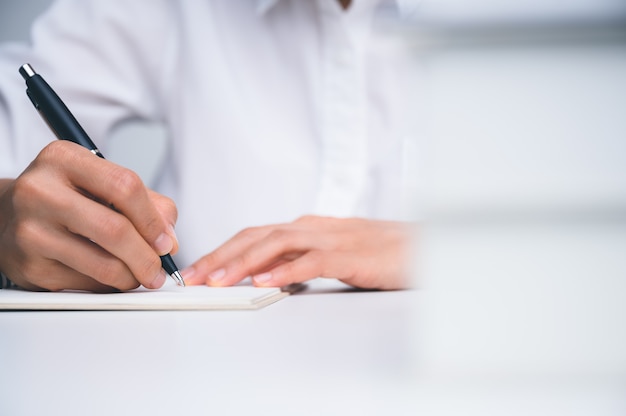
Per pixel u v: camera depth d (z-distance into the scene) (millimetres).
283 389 189
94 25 1045
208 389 192
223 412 166
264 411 165
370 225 711
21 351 267
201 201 1019
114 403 176
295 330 323
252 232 657
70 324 364
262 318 377
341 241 633
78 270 505
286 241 608
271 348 267
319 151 995
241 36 1038
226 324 354
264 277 547
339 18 968
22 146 955
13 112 962
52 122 570
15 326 356
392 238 659
